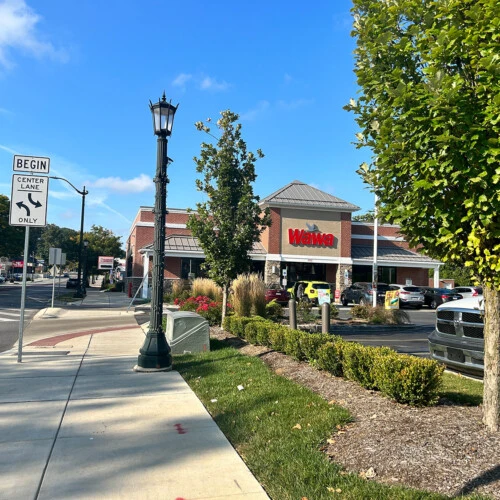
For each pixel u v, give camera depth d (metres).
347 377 6.50
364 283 30.56
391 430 4.45
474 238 3.86
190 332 10.06
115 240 75.38
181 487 3.80
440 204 4.05
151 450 4.56
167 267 33.03
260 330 9.84
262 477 3.95
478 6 3.87
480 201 3.67
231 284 15.24
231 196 13.20
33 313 20.98
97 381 7.41
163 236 8.48
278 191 35.94
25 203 8.94
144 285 31.83
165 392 6.72
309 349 7.59
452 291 29.58
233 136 13.43
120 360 9.29
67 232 128.88
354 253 36.91
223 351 9.74
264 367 8.01
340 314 22.45
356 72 4.75
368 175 4.91
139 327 15.82
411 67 4.63
